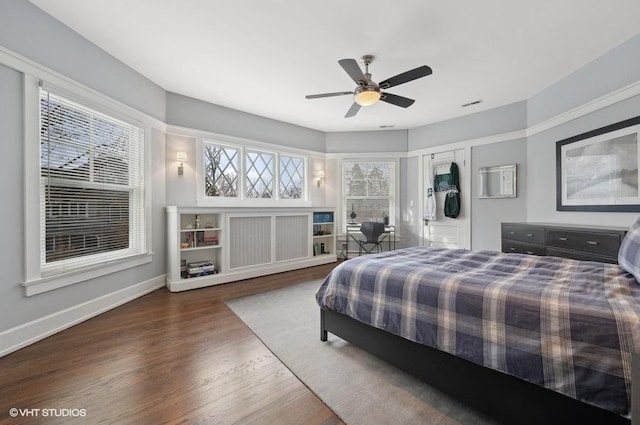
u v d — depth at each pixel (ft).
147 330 7.74
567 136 10.78
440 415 4.58
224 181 14.25
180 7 7.01
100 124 9.06
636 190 8.26
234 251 12.96
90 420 4.42
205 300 10.26
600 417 3.29
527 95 12.57
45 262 7.46
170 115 12.22
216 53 9.13
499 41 8.41
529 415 3.84
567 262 5.92
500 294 4.20
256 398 4.99
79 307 8.20
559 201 11.07
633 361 2.26
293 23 7.57
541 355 3.64
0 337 6.33
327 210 16.94
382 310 5.62
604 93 9.17
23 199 6.83
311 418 4.51
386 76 10.59
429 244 16.74
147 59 9.53
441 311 4.75
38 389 5.16
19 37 6.70
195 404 4.81
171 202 12.25
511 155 13.53
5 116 6.49
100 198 9.12
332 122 16.51
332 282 6.82
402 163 17.89
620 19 7.45
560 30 7.90
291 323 8.27
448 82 11.19
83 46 8.28
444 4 6.84
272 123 15.84
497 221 14.08
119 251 9.83
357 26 7.68
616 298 3.74
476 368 4.38
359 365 6.06
